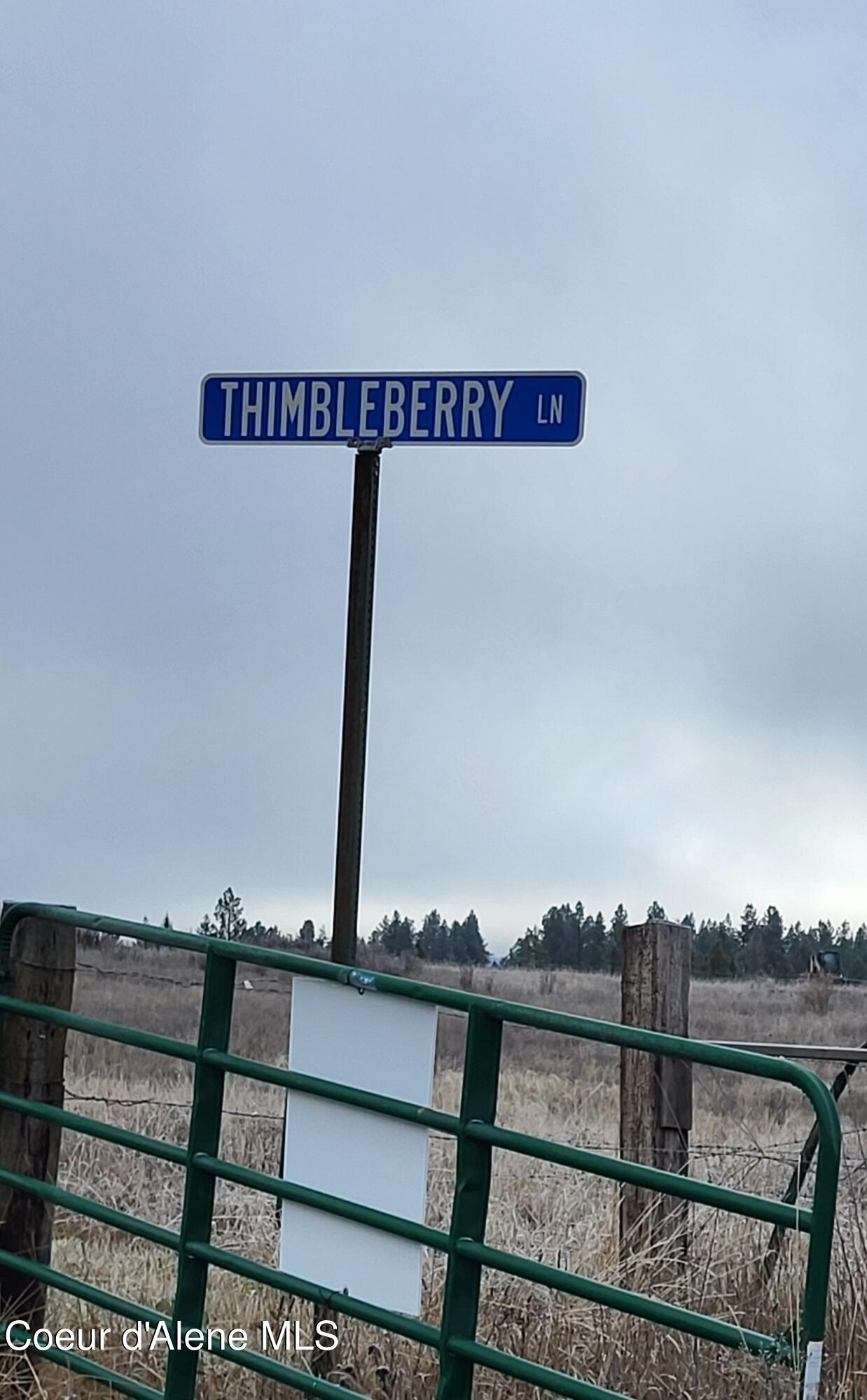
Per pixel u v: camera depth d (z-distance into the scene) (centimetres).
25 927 574
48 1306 600
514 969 3981
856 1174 662
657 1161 631
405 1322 455
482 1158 446
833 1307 536
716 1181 675
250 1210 705
